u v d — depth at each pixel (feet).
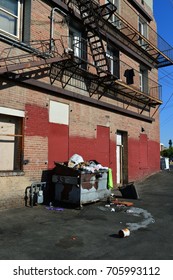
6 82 31.91
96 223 27.20
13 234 22.76
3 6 34.06
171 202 39.42
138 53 62.90
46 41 37.70
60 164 35.53
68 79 41.34
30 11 35.96
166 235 23.79
